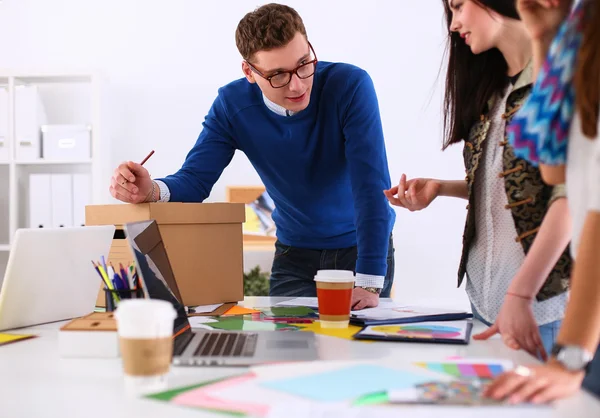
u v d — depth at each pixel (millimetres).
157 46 4004
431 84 3836
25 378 953
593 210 862
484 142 1504
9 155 3727
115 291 1404
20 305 1366
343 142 2035
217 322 1425
